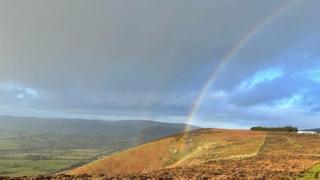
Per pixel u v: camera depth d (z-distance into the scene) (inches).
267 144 4704.7
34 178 2047.2
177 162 4480.8
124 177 2155.5
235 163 3129.9
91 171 4478.3
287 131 6609.3
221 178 2134.6
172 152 4977.9
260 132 6131.9
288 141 4997.5
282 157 3437.5
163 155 4931.1
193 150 5078.7
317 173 2305.6
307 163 2874.0
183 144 5300.2
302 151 3998.5
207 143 5177.2
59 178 2074.3
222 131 6117.1
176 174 2385.6
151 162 4766.2
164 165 4606.3
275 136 5595.5
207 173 2437.3
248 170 2566.4
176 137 5561.0
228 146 4815.5
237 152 4180.6
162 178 2124.8
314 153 3796.8
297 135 5767.7
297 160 3125.0
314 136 5634.8
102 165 4694.9
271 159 3284.9
